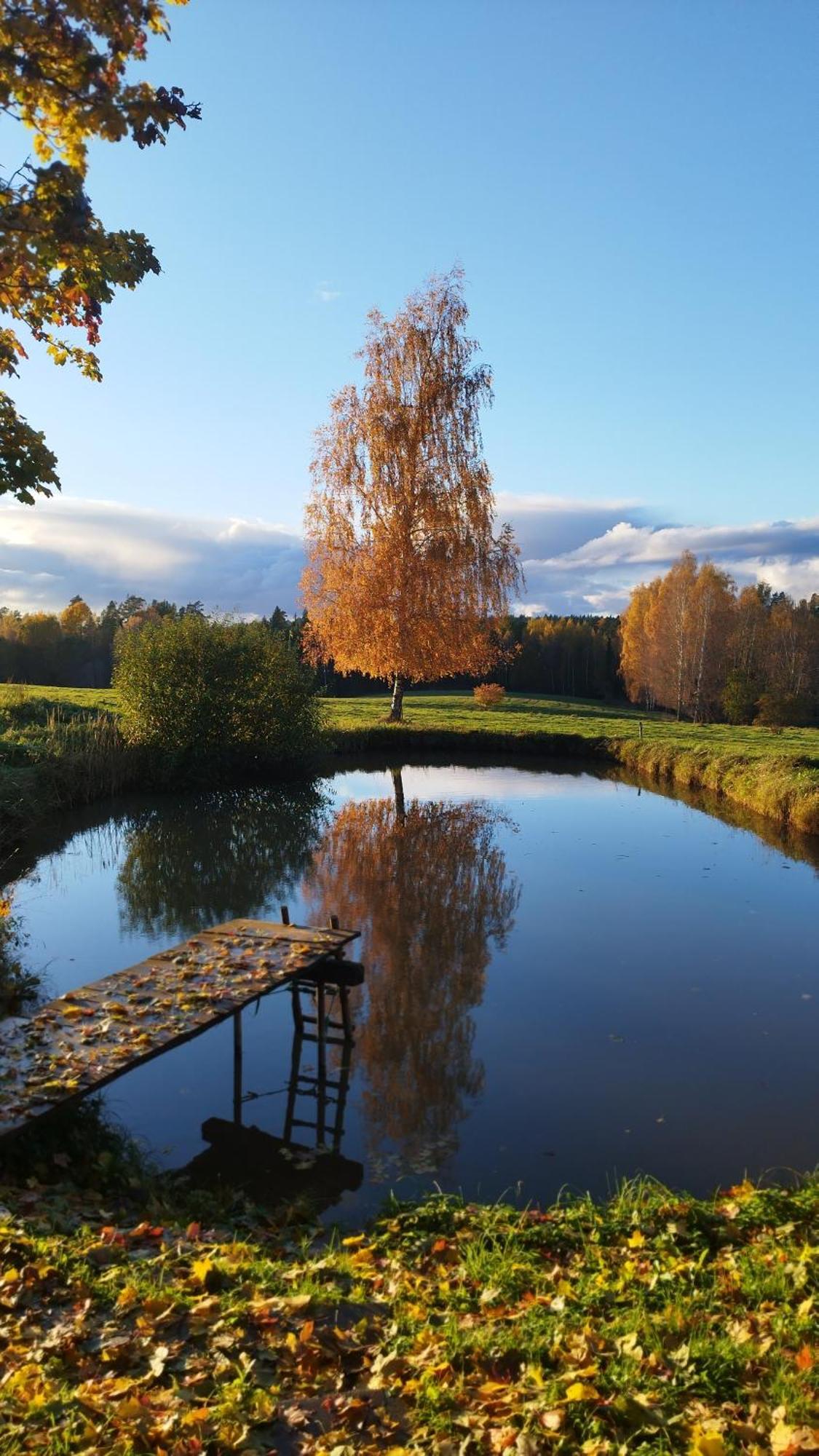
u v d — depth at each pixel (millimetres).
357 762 35156
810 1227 4988
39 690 45031
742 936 13023
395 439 36781
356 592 36969
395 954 12414
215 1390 3521
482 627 38469
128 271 6199
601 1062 8828
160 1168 7027
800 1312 3941
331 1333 3920
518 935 13195
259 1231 5676
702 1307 4152
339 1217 6277
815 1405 3271
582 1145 7230
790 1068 8617
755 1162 6902
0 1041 7277
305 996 10984
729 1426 3189
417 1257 5098
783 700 50969
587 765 34750
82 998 8273
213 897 15805
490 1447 3158
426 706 53750
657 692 66688
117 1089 8602
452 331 37438
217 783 28109
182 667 27359
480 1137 7391
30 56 4750
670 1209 5332
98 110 4832
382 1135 7586
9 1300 4082
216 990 8312
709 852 19000
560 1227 5281
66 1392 3426
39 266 5805
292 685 29500
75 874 17609
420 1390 3492
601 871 17422
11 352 6766
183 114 5164
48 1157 6477
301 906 15133
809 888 15859
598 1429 3211
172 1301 4113
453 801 26375
